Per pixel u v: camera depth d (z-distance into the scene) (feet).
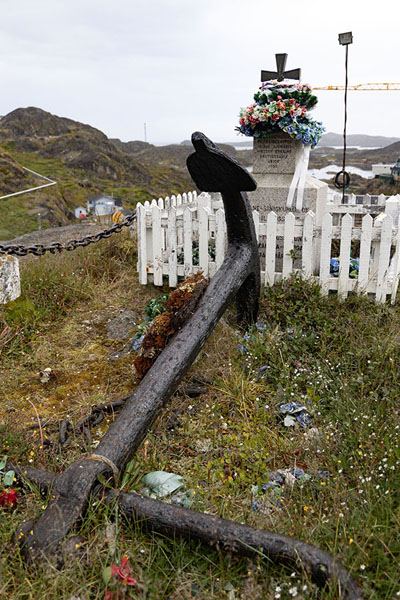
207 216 19.60
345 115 27.86
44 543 7.68
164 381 10.67
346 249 17.98
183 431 12.01
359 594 6.87
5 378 14.64
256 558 7.67
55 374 14.88
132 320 18.56
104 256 23.93
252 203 22.50
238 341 15.99
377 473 9.89
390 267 19.67
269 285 19.22
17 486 9.48
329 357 14.80
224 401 13.29
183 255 21.65
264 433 11.68
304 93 21.75
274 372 14.25
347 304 17.85
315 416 11.85
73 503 8.20
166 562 8.18
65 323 18.35
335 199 26.48
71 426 12.16
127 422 9.64
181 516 8.12
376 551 7.88
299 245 21.30
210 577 7.76
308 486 9.81
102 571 7.55
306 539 8.21
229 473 10.66
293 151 22.15
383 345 14.44
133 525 8.50
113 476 8.87
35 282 20.43
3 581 7.49
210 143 13.08
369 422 11.25
